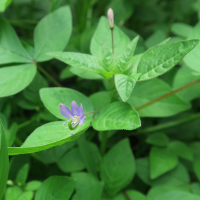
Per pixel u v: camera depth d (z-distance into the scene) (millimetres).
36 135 224
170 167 279
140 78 227
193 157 292
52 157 285
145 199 268
